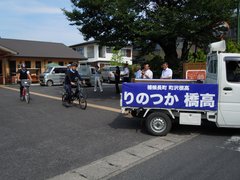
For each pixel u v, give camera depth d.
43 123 8.71
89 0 12.45
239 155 5.75
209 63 7.91
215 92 6.88
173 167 5.11
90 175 4.77
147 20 12.06
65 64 34.59
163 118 7.14
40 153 5.86
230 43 14.07
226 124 6.99
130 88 7.25
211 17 12.23
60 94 16.83
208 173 4.84
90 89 20.02
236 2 12.30
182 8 11.93
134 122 8.79
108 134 7.38
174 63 14.69
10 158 5.56
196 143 6.61
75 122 8.82
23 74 13.52
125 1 12.03
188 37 13.26
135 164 5.27
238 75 6.88
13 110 11.12
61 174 4.80
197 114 6.98
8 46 32.09
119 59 42.53
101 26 13.59
